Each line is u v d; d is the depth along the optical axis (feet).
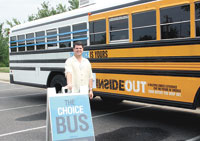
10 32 31.78
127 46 18.19
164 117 20.95
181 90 15.17
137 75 17.57
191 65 14.70
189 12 14.87
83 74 13.92
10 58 31.91
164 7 16.06
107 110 23.97
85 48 21.66
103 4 20.31
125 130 17.37
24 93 37.14
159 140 15.29
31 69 28.19
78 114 11.93
